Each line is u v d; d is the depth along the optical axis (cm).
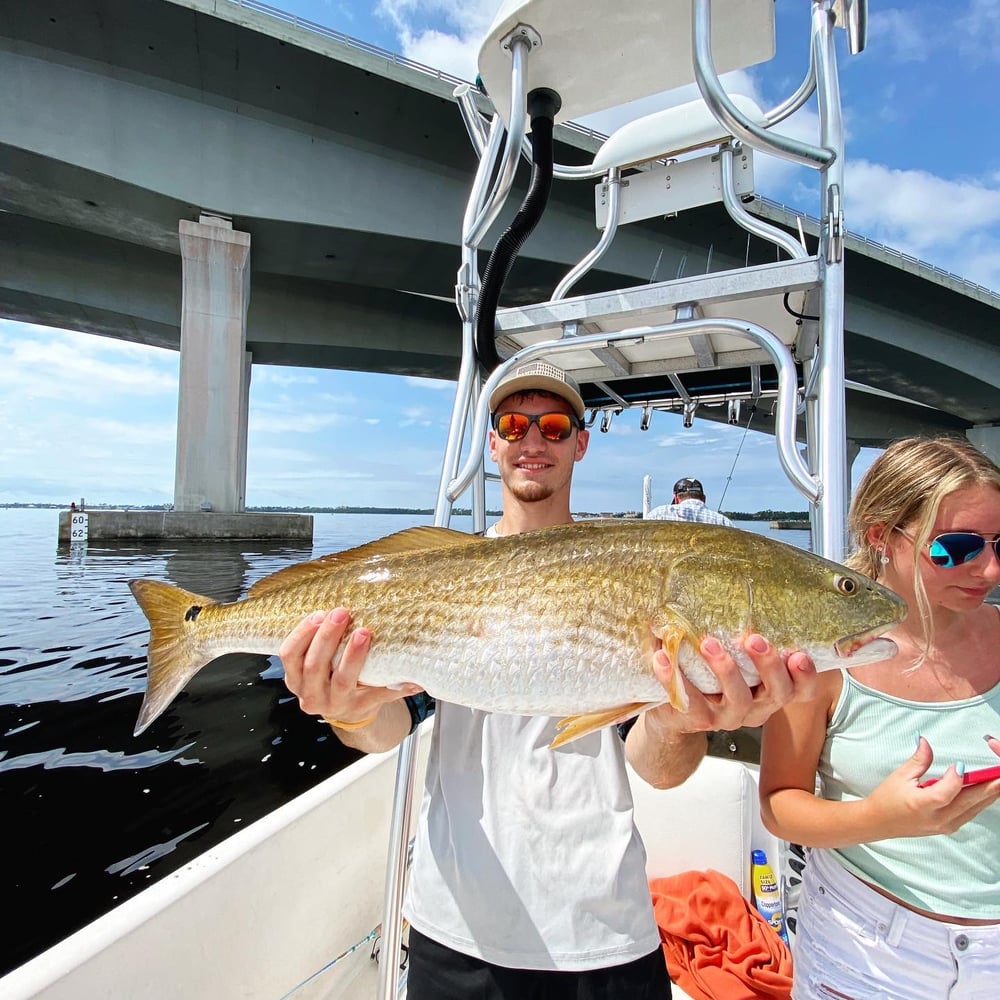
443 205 2150
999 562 154
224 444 2088
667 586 169
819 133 229
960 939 152
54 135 1783
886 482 174
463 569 185
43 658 814
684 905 276
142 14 1647
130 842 439
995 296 2414
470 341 285
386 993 205
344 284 2956
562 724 165
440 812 189
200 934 190
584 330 281
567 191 2027
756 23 237
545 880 171
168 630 227
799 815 167
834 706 176
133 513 1981
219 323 2061
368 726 202
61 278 2670
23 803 485
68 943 165
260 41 1711
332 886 241
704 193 322
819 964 171
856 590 166
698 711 158
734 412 475
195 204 1953
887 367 2755
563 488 233
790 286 230
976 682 163
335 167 2045
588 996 163
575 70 258
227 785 525
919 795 140
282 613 206
